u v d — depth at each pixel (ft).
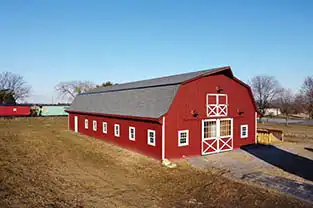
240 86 65.46
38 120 157.28
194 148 55.62
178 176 40.42
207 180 38.32
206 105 58.08
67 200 28.76
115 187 34.37
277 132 80.02
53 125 126.11
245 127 66.85
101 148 64.54
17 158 51.26
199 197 31.37
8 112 177.47
